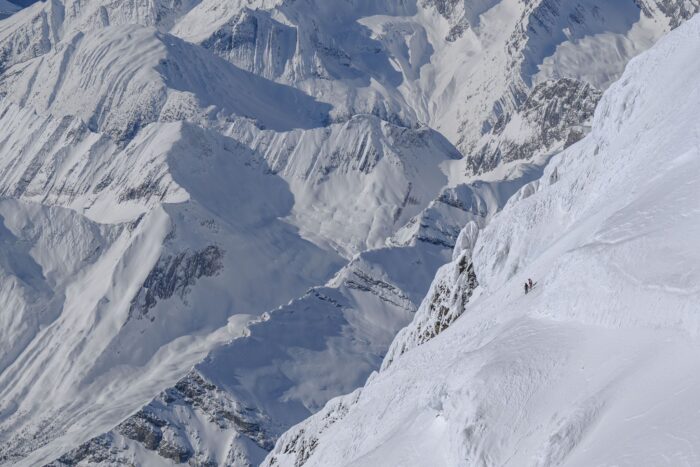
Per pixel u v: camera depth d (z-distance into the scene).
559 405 102.06
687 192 112.19
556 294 114.62
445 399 118.94
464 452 105.88
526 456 101.00
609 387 97.88
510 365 108.75
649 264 105.25
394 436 136.25
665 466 82.38
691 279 99.62
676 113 162.75
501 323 155.50
